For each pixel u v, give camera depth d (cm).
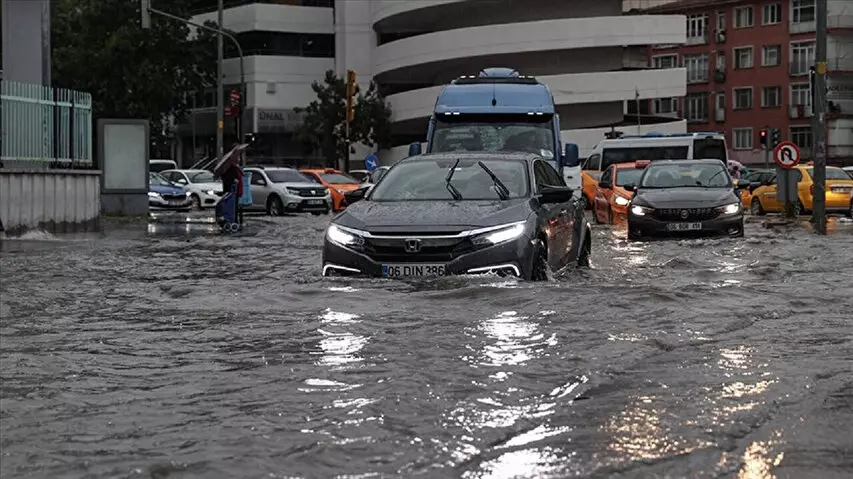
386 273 1067
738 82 8162
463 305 920
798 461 436
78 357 727
